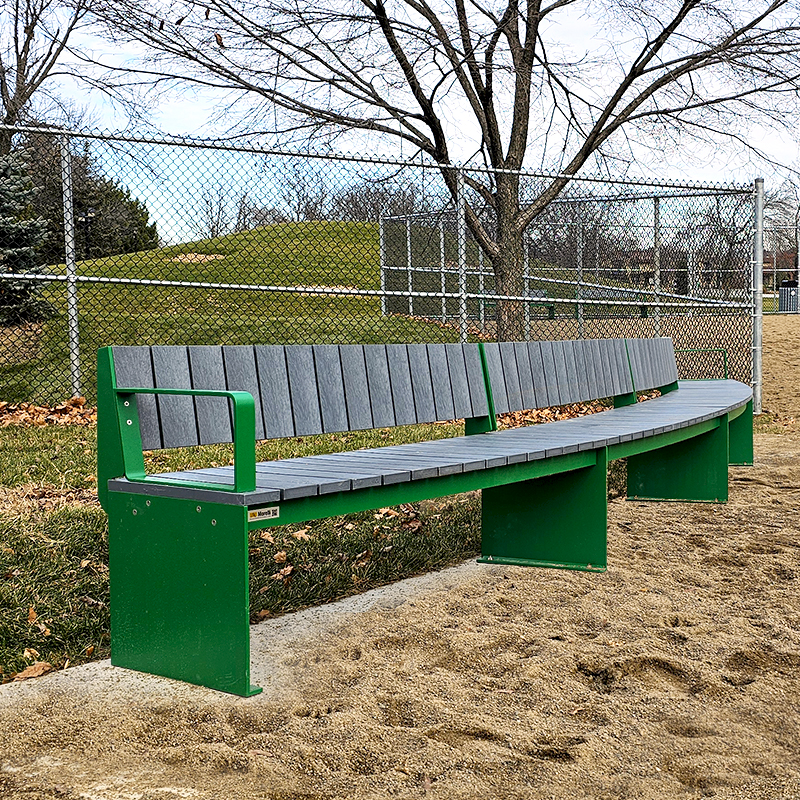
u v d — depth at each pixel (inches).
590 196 470.6
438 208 397.7
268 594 156.2
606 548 180.4
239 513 111.3
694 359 488.7
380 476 128.4
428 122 494.0
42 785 92.3
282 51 484.1
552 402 227.1
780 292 1214.9
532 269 495.5
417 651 133.5
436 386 190.1
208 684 117.6
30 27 840.3
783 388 499.8
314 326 454.6
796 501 244.1
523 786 91.7
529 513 180.9
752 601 157.6
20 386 345.7
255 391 149.8
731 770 95.0
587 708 112.4
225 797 89.7
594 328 541.6
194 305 447.2
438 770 95.0
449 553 185.6
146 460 254.8
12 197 373.1
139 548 122.9
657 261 494.9
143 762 97.6
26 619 139.1
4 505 199.5
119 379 128.2
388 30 469.4
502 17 492.4
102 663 127.7
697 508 236.5
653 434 192.9
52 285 380.8
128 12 461.1
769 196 1024.2
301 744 100.8
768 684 119.4
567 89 541.0
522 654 132.2
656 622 145.8
